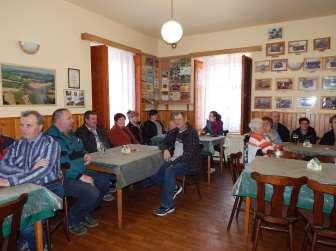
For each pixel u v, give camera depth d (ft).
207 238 7.57
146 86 17.65
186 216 9.04
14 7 9.74
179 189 10.15
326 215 6.05
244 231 7.46
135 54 16.14
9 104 9.68
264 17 14.07
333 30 13.79
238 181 6.90
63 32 11.69
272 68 15.44
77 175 7.95
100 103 13.15
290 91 15.07
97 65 13.08
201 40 17.35
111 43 14.10
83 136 10.15
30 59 10.36
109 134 12.27
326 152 9.96
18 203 4.29
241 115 15.52
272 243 7.33
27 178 5.78
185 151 10.00
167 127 18.79
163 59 18.78
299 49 14.65
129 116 14.40
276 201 5.94
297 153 9.78
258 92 15.98
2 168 6.32
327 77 14.10
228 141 16.67
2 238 4.29
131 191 11.56
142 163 8.63
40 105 10.80
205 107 17.85
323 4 12.23
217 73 17.35
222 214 9.21
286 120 15.25
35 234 5.57
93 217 8.93
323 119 14.30
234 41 16.33
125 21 14.58
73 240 7.45
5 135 9.34
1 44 9.39
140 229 8.11
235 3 12.03
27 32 10.22
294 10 13.00
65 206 7.32
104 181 9.23
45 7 10.86
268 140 9.44
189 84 17.93
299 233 7.92
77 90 12.51
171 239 7.52
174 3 12.01
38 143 6.49
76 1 11.78
